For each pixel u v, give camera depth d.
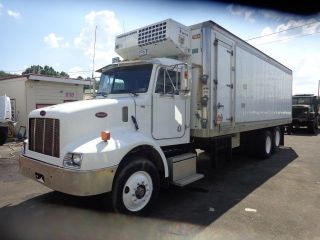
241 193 6.28
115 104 4.98
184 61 6.55
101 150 4.29
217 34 6.67
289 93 13.44
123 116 5.07
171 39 6.04
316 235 4.28
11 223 4.59
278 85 11.71
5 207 5.29
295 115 21.66
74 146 4.40
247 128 8.70
